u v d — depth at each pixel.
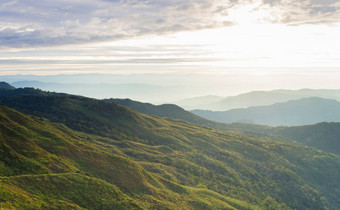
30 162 74.62
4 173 65.25
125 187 85.12
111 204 68.25
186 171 157.88
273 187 183.75
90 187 71.50
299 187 191.62
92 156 96.62
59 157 85.56
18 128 99.38
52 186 64.88
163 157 178.00
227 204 103.69
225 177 171.00
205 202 96.50
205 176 161.75
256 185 176.75
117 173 91.56
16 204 50.25
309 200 177.62
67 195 64.12
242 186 166.25
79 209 60.19
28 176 64.38
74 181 70.94
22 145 84.06
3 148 76.06
